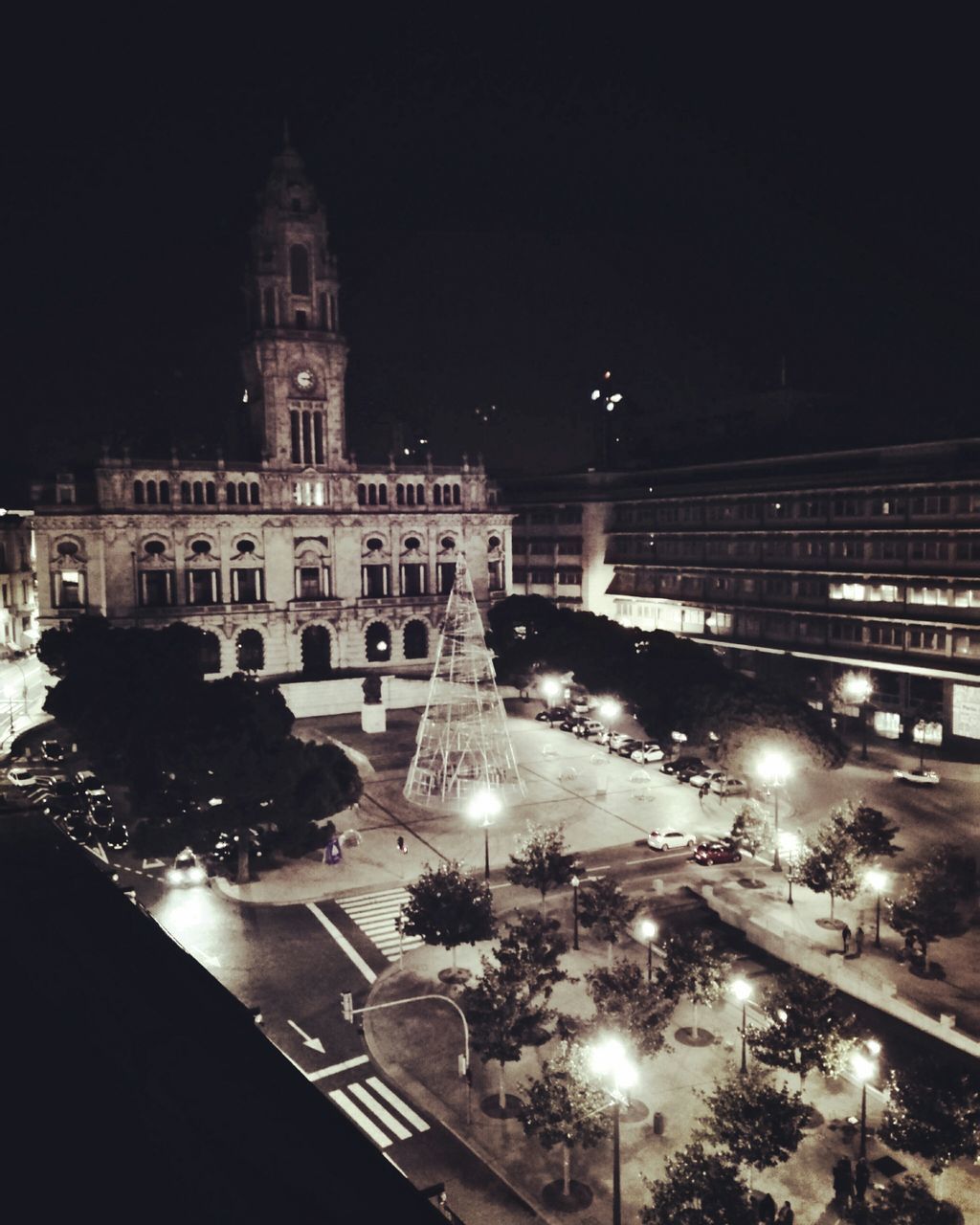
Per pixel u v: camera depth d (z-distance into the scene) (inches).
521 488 7007.9
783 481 4859.7
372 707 4690.0
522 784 3735.2
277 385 5359.3
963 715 3959.2
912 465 4357.8
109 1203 299.9
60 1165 319.9
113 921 552.7
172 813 2815.0
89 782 3560.5
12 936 520.7
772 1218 1337.4
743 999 1868.8
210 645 5270.7
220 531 5270.7
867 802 3467.0
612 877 2893.7
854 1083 1876.2
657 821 3393.2
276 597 5423.2
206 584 5300.2
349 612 5615.2
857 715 4407.0
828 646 4576.8
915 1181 1365.7
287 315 5398.6
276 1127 365.1
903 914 2236.7
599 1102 1569.9
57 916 551.5
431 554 5915.4
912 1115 1502.2
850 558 4434.1
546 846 2623.0
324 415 5536.4
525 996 1866.4
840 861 2389.3
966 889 2532.0
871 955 2341.3
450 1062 1988.2
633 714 4522.6
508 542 6181.1
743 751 3526.1
